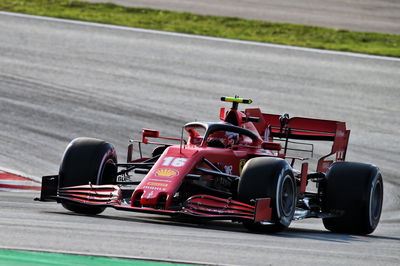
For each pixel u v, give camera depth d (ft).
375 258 79.36
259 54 294.46
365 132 212.64
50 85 235.61
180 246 76.18
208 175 104.83
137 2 390.63
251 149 111.86
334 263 73.51
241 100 115.65
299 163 185.57
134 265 66.08
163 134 199.00
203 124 109.40
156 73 258.98
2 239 73.10
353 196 109.81
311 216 106.63
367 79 269.85
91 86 238.68
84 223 88.69
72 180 102.63
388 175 178.19
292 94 245.24
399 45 335.67
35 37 292.20
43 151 178.29
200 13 378.12
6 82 233.55
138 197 94.94
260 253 75.97
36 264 64.28
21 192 139.74
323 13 402.52
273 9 403.95
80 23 322.55
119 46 290.56
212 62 278.05
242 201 94.84
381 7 428.97
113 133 196.85
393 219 139.64
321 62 288.71
